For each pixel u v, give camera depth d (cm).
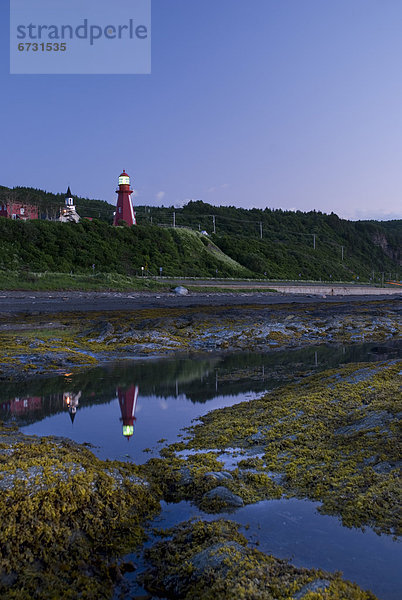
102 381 1838
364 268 16075
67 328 3123
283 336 3231
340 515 709
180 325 3331
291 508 737
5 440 949
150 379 1894
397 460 855
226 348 2834
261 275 10356
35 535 592
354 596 493
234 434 1125
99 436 1155
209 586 516
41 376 1898
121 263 8131
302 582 511
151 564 592
